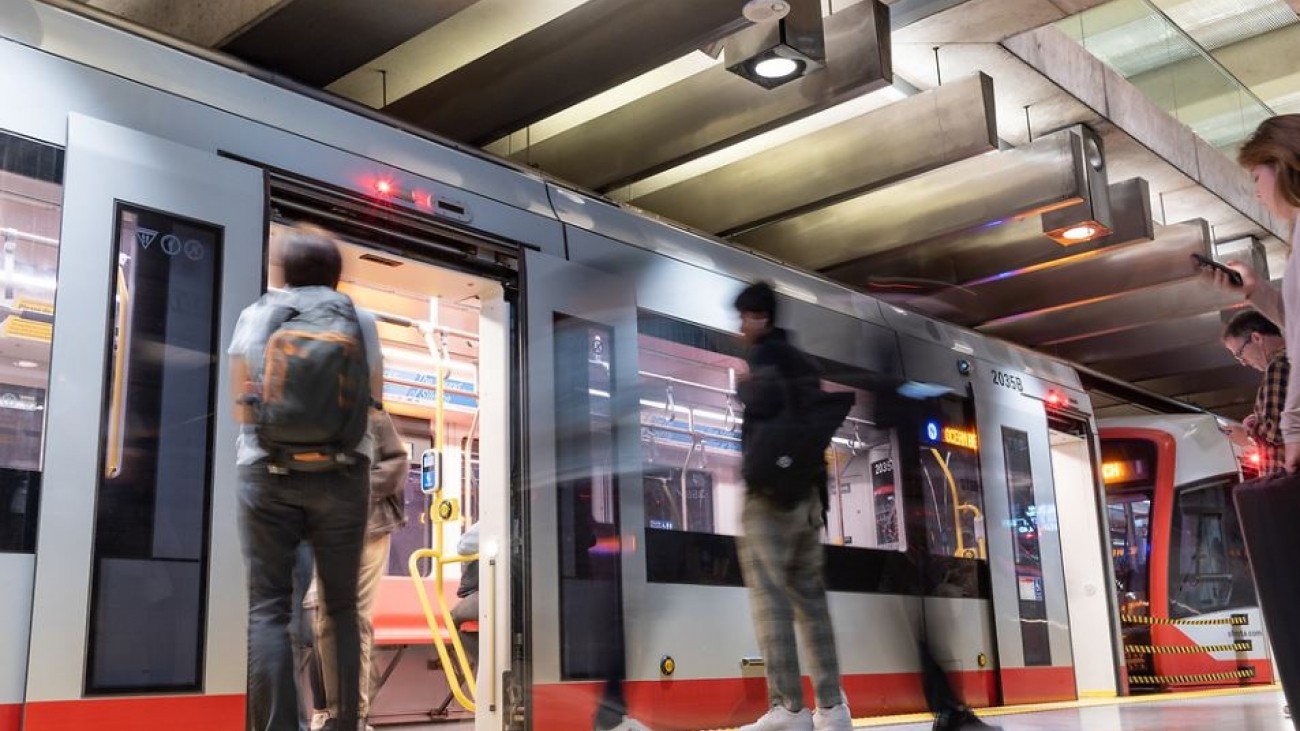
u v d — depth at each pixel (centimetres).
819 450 425
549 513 546
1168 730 519
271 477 363
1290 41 1119
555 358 568
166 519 407
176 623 403
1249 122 1080
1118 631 1041
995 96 841
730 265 715
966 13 721
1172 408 1505
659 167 749
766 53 582
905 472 799
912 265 971
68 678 374
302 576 488
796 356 431
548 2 653
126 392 405
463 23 670
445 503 643
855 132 808
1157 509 1245
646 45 609
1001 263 987
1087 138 873
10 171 390
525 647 524
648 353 632
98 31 436
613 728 553
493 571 545
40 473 380
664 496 626
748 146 880
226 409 432
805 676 670
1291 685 288
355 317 383
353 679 374
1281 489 288
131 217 419
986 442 891
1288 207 310
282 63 634
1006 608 858
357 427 374
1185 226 1028
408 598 740
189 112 451
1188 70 1010
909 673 743
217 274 440
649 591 592
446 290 576
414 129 550
